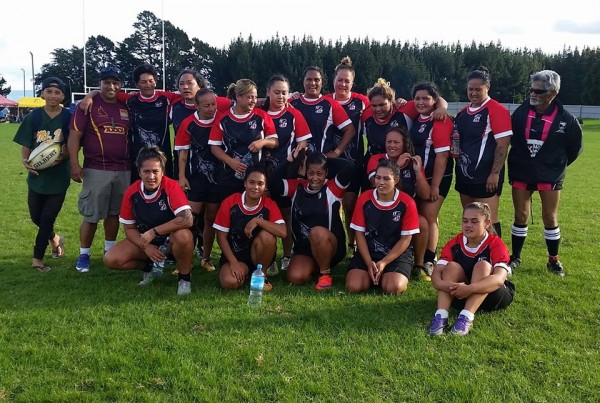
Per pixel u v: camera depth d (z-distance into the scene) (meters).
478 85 5.61
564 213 9.62
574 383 3.55
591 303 4.96
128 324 4.44
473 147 5.73
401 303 5.00
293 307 4.86
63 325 4.38
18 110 56.41
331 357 3.86
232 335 4.24
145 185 5.24
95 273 5.92
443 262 4.82
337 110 6.16
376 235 5.42
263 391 3.42
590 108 62.00
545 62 76.56
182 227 5.18
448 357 3.89
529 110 5.85
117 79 6.02
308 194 5.62
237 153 5.74
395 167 5.22
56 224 8.29
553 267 6.01
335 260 5.78
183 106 6.33
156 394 3.38
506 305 4.77
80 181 6.16
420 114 5.92
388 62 68.19
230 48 69.06
